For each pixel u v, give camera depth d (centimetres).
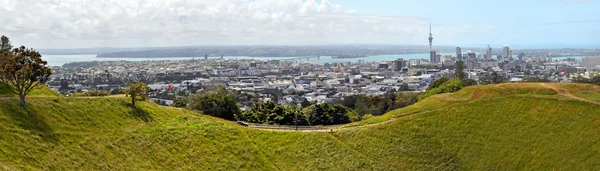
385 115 10381
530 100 8525
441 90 15012
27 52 6600
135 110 7856
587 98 8656
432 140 8125
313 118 11694
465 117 8544
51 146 5762
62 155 5709
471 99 10325
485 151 7575
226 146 7475
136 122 7444
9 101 6288
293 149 7881
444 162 7581
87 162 5809
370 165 7638
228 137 7769
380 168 7581
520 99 8644
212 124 8194
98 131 6619
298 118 11056
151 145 6800
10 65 6262
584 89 9794
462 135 8081
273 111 11475
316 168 7481
